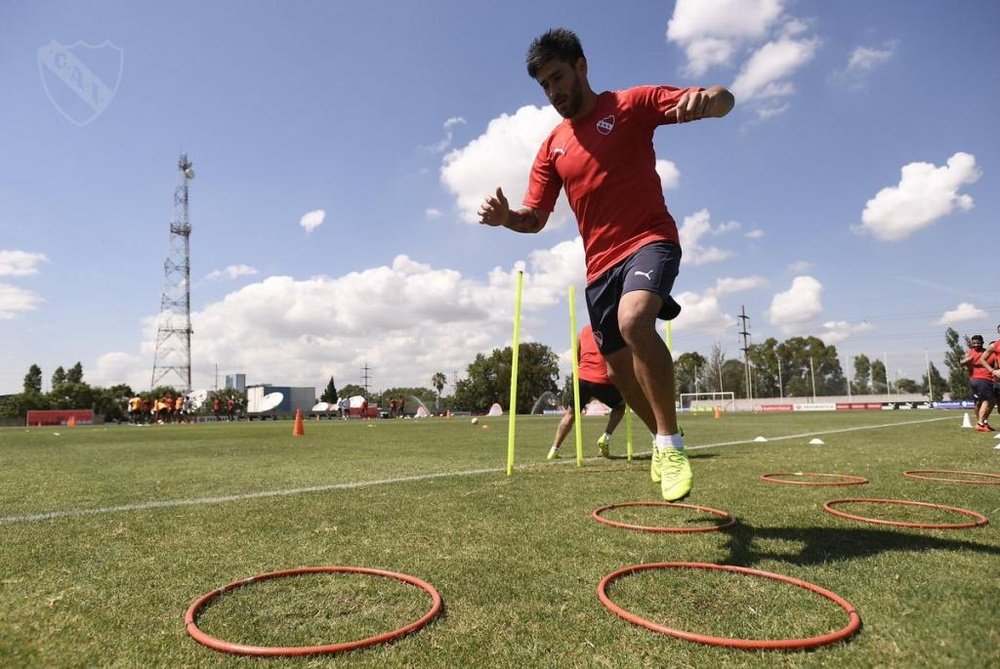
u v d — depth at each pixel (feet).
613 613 5.90
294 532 9.70
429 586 6.67
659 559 7.91
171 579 7.27
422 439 36.88
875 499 12.01
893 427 42.91
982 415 35.91
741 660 4.87
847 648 5.05
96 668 4.88
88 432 60.59
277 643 5.35
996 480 15.05
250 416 200.13
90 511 11.71
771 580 6.88
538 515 10.91
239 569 7.68
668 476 8.63
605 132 9.53
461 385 260.42
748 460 20.24
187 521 10.62
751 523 10.07
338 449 28.78
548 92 9.77
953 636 5.26
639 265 8.98
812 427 45.29
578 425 20.38
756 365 292.40
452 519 10.59
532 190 11.42
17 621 5.94
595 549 8.44
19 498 13.53
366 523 10.30
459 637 5.41
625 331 8.72
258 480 16.49
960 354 203.62
